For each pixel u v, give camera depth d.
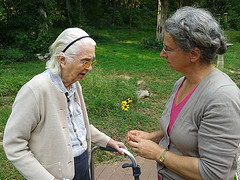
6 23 12.81
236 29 23.30
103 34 20.88
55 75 1.47
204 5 20.92
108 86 5.96
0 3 12.18
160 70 9.05
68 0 20.50
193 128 1.20
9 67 9.97
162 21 14.33
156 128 4.43
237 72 8.77
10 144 1.38
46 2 12.36
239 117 1.09
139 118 4.77
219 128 1.08
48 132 1.44
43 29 12.54
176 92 1.40
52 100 1.43
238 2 25.88
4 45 13.01
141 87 7.00
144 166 3.15
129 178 2.91
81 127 1.69
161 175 1.41
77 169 1.64
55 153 1.46
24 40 12.20
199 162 1.17
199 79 1.24
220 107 1.08
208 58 1.19
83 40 1.41
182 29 1.14
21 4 12.54
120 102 5.45
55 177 1.47
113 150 1.74
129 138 1.47
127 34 21.66
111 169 3.10
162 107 5.50
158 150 1.31
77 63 1.41
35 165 1.40
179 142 1.25
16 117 1.37
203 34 1.11
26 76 8.09
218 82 1.15
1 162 3.38
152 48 14.28
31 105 1.37
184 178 1.29
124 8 26.52
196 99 1.19
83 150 1.67
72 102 1.62
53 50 1.46
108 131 4.29
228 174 1.10
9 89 6.41
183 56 1.20
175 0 20.77
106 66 9.66
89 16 23.98
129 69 9.17
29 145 1.48
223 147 1.07
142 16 26.73
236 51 13.49
